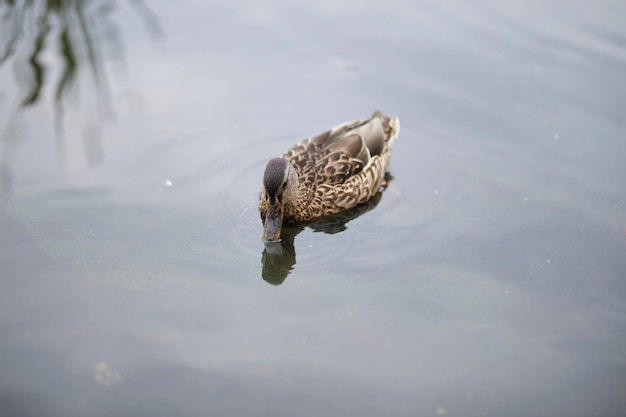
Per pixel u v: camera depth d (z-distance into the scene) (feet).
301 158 50.67
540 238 45.27
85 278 40.63
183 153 52.26
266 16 67.10
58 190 47.65
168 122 54.70
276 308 39.65
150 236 44.70
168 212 47.14
